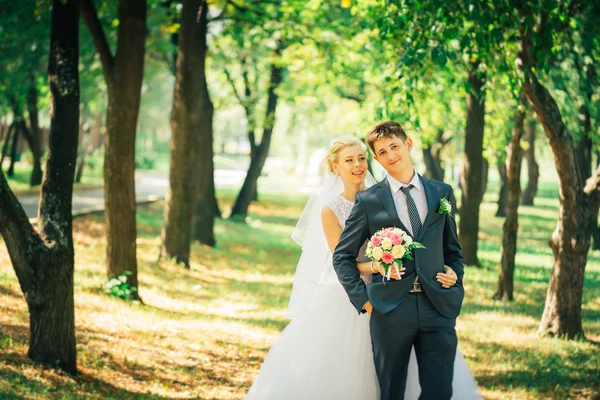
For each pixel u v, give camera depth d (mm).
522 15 8734
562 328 10109
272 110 27438
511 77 9328
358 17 14578
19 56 19875
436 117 18781
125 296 10969
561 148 9555
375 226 4504
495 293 13461
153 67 23344
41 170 32875
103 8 15922
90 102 29234
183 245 15477
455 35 8188
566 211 9945
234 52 26641
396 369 4445
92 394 6371
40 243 6645
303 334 5172
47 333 6789
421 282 4367
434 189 4562
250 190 28453
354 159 5105
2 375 6195
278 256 19359
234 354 8742
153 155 72312
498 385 7414
